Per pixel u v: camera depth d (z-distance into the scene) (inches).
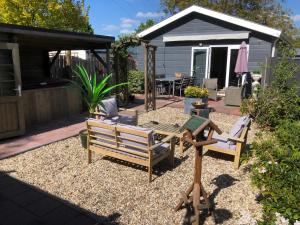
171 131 181.6
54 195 121.7
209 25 431.5
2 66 199.3
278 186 86.6
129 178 140.9
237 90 340.2
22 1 482.9
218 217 107.8
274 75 256.1
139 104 363.6
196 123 97.7
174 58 473.4
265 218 89.0
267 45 389.1
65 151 179.9
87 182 135.6
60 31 246.2
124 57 343.3
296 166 88.5
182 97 420.5
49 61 447.5
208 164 161.0
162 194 125.0
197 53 450.6
